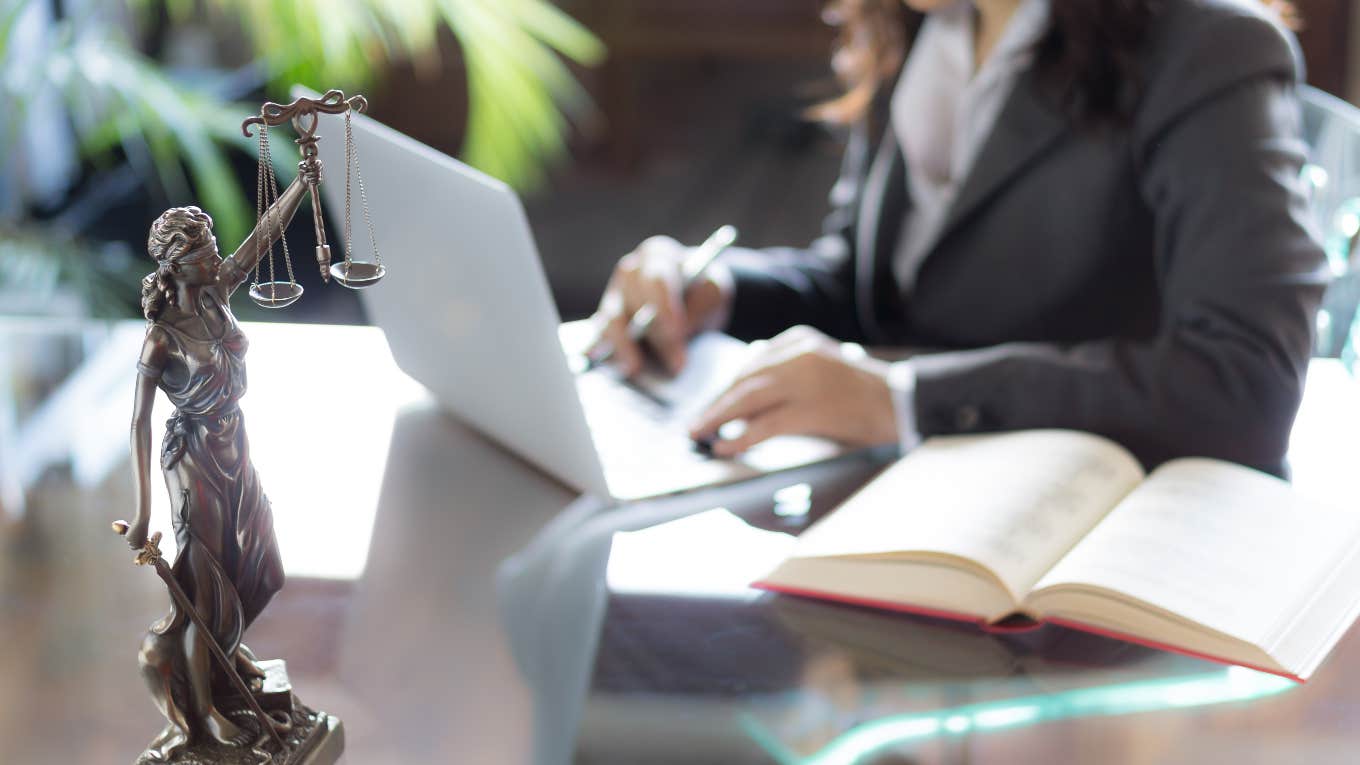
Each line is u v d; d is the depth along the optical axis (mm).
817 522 916
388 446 1038
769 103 5156
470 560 875
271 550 640
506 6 2166
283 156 2275
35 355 1188
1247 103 1119
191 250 567
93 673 756
